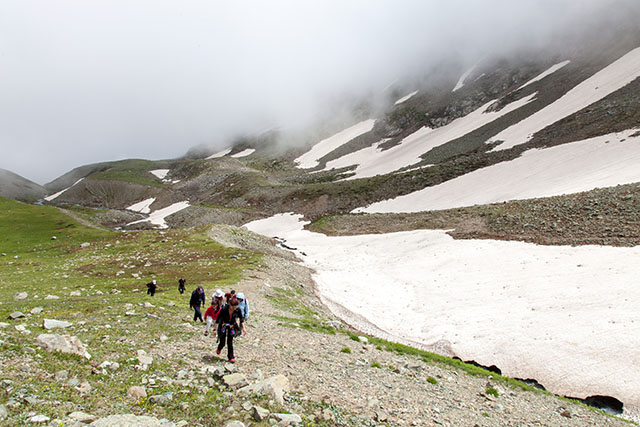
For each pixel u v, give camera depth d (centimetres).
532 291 3356
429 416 1284
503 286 3616
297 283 4497
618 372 2227
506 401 1700
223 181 17462
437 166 10769
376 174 13238
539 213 5194
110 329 1653
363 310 3769
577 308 2900
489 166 9200
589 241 3947
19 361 1070
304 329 2419
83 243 6444
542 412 1655
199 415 956
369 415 1170
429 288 4062
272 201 12900
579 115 9225
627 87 9125
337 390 1345
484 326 3011
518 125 11262
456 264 4506
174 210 15850
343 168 16412
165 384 1118
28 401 850
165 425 839
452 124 15900
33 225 7738
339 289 4469
